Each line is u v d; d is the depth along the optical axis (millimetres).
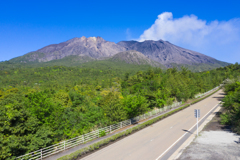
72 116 22266
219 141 18062
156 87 48375
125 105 28531
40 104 18953
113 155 16141
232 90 45125
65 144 18422
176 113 35656
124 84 70750
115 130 23891
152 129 24609
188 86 56281
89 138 20344
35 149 14812
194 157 14508
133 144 18844
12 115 13680
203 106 43281
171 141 19375
